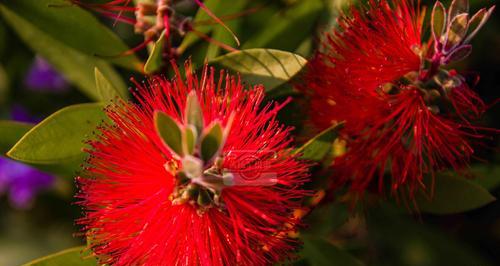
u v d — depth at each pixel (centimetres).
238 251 31
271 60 34
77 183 35
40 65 43
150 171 32
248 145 32
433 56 34
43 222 45
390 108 35
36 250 44
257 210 31
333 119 35
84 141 33
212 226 32
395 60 34
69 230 44
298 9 37
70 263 33
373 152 35
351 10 35
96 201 32
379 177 36
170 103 32
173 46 37
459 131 34
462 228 42
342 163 35
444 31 33
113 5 37
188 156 29
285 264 34
